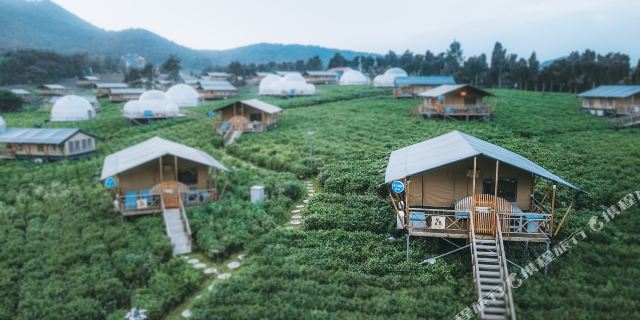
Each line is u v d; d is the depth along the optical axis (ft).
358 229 84.07
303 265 69.97
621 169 112.37
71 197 112.47
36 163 158.10
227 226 86.94
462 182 76.84
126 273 72.23
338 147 144.66
